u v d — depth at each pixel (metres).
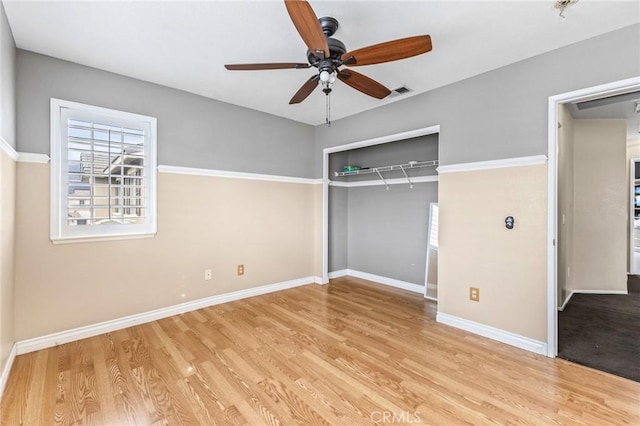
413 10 1.95
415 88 3.15
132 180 3.01
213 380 2.05
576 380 2.07
